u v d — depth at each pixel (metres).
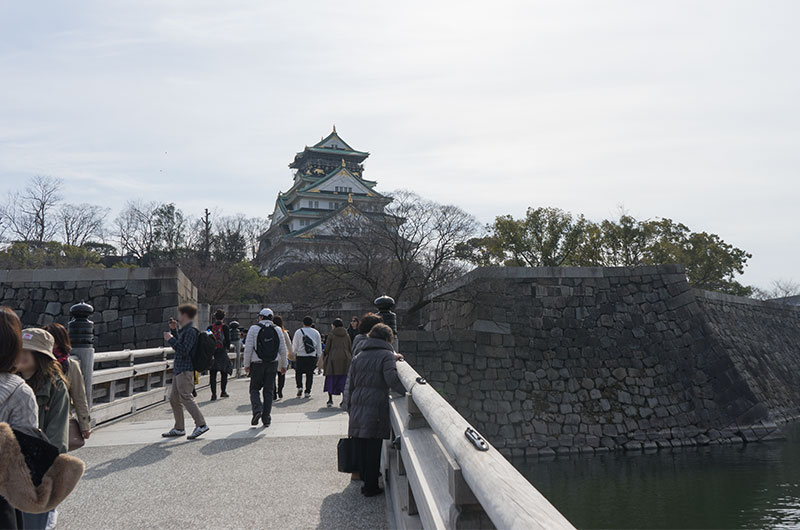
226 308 30.28
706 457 19.80
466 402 21.88
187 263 45.41
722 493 15.29
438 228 29.16
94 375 8.42
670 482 16.61
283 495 4.90
